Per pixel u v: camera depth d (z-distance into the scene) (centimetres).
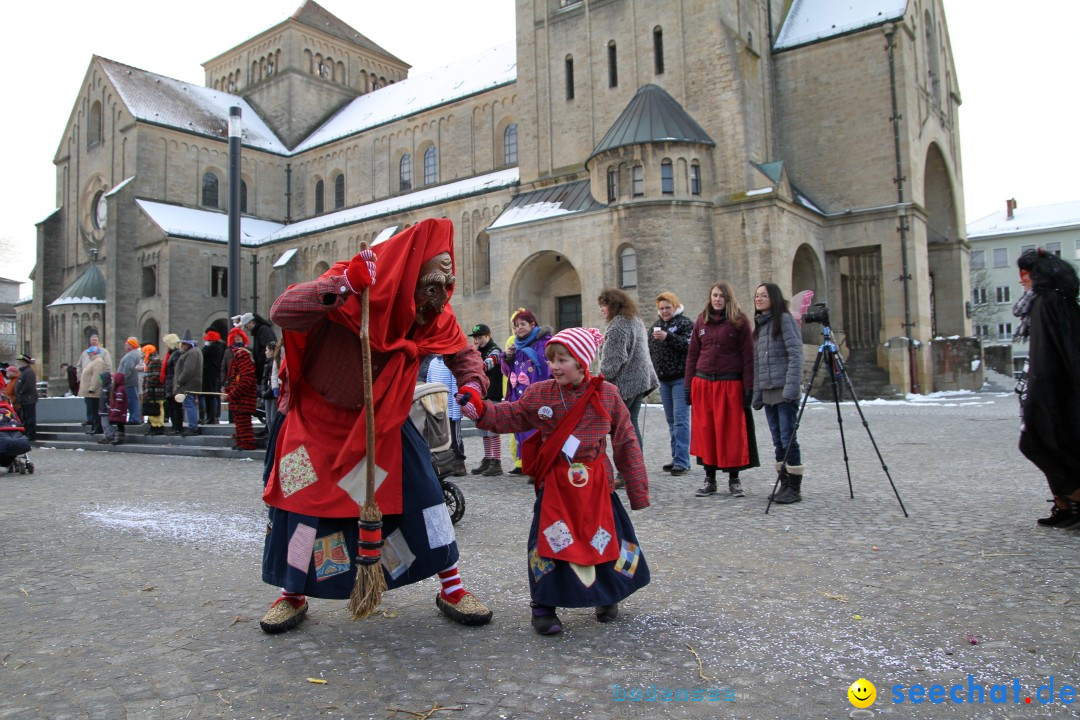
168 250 4628
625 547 417
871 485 875
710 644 377
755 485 904
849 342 3603
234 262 1741
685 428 1000
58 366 4938
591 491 406
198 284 4759
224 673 349
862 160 3250
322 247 4741
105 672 352
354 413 401
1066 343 595
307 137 5678
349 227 4562
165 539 656
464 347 424
